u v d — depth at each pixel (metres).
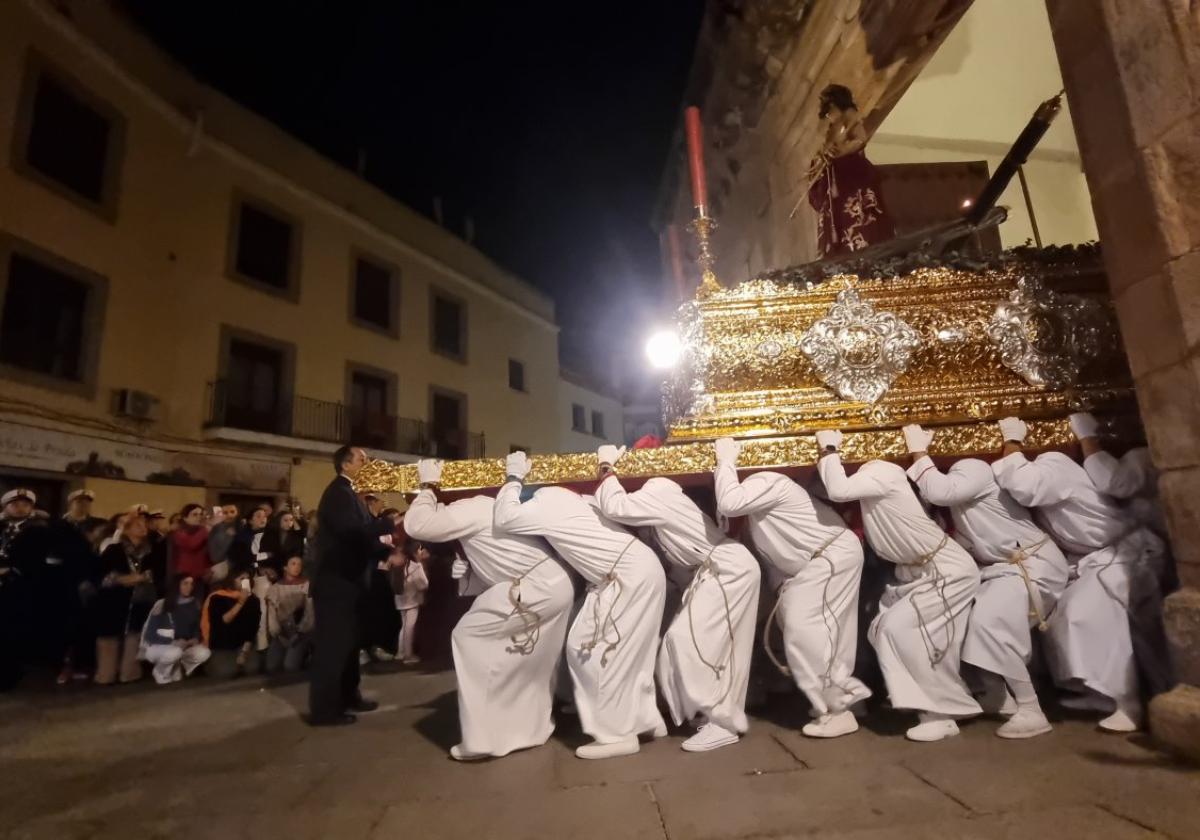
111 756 4.37
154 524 8.73
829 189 6.31
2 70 12.47
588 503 4.00
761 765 3.27
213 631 7.87
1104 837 2.28
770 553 3.90
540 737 3.86
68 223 13.62
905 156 8.25
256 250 18.48
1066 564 3.82
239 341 17.72
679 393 4.66
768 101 9.24
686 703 3.66
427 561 7.63
